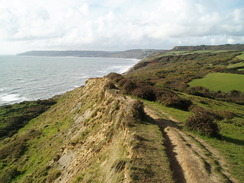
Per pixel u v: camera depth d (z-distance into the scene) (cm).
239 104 4125
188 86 5700
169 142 1110
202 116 1388
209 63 10338
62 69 15800
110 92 2241
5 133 3512
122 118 1402
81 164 1288
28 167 1927
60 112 3775
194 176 763
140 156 880
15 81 9400
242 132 1634
